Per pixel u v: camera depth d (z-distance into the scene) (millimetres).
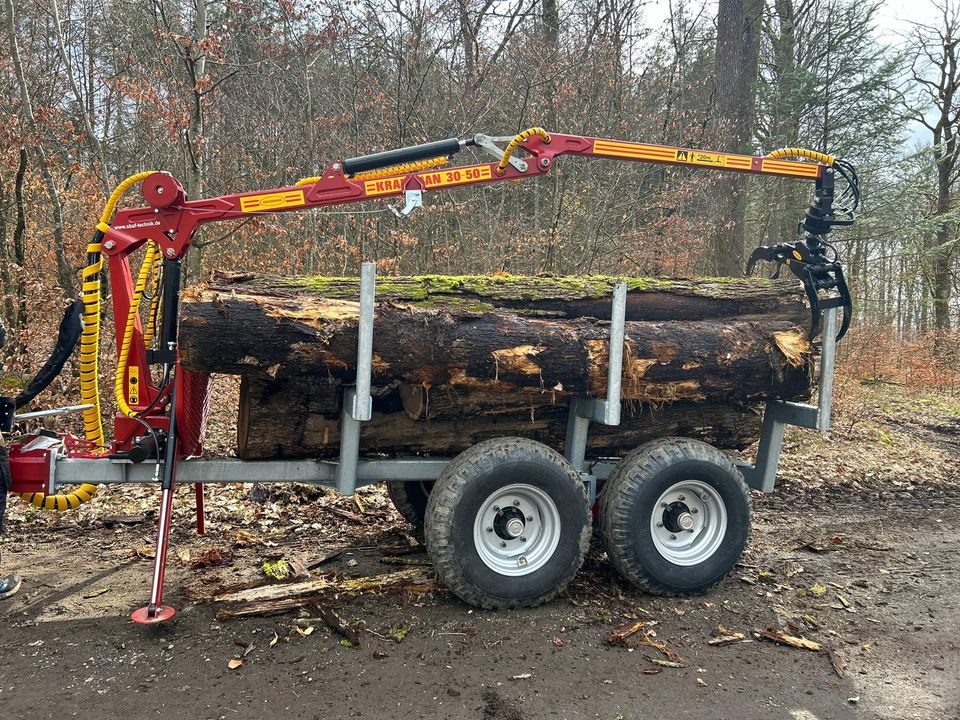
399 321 3764
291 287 3883
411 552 4809
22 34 10391
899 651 3648
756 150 13312
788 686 3254
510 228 11297
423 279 4160
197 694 3049
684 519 4188
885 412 13086
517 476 3883
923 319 22422
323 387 3939
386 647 3490
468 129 11172
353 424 3873
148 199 3775
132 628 3643
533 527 4070
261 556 4691
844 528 5969
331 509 5664
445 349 3820
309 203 4004
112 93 10164
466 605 3986
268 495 5801
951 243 16859
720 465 4242
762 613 4070
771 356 4371
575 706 3016
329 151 11117
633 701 3072
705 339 4270
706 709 3029
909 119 14930
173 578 4301
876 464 8352
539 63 11242
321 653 3418
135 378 3900
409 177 4129
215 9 10039
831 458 8492
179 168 10391
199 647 3455
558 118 11617
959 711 3078
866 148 14484
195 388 3873
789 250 4688
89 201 9406
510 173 4293
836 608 4199
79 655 3361
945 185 20688
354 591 4105
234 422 7766
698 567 4219
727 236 11023
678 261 11297
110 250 3799
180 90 8688
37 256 9516
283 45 10102
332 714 2916
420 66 11594
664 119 11695
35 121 8758
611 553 4156
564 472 3977
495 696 3076
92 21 10812
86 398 3861
